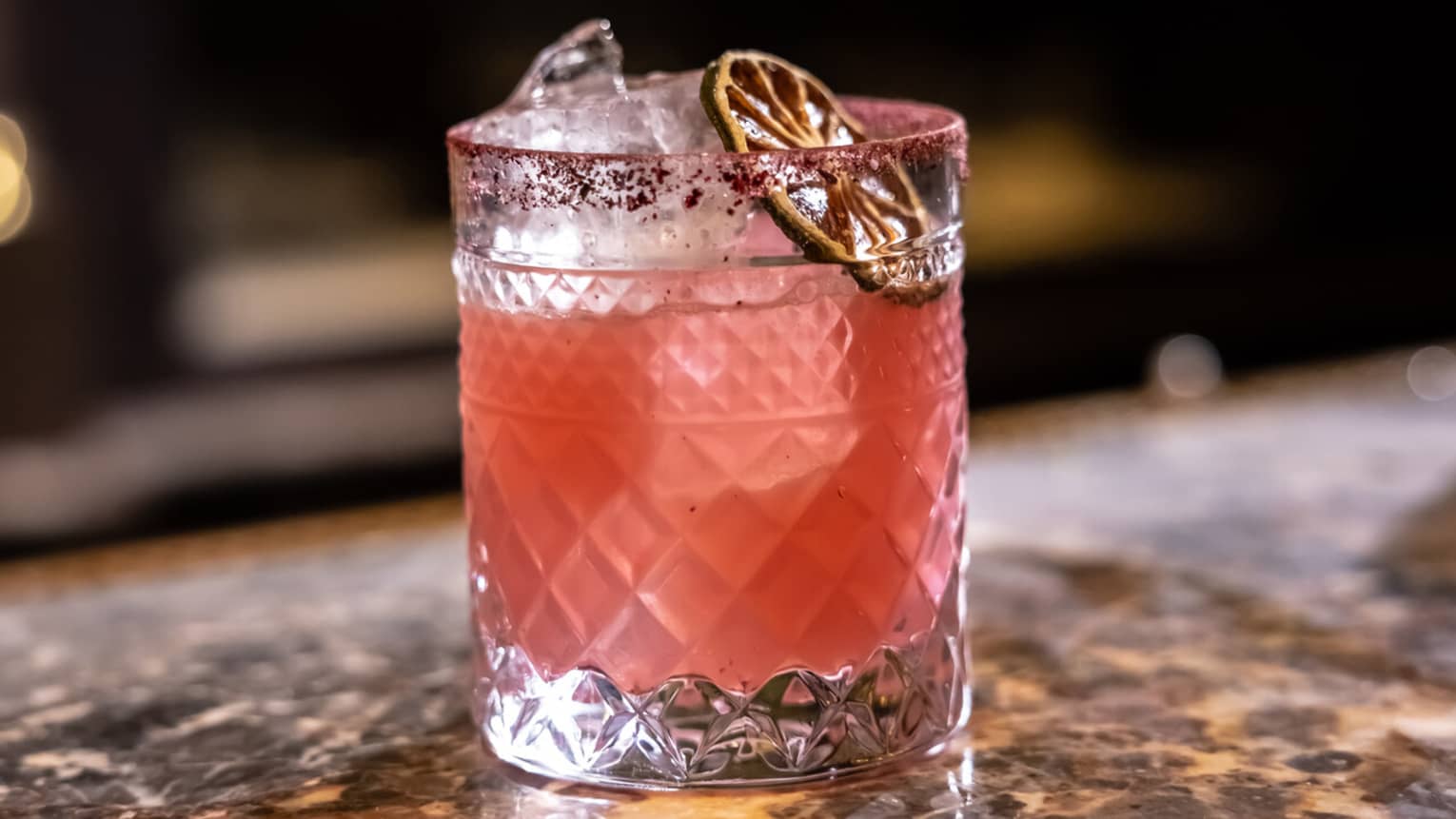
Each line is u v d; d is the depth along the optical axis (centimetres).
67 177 112
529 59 120
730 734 47
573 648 47
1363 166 143
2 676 55
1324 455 71
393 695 53
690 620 46
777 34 125
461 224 48
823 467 46
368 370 121
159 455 117
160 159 114
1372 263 146
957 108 130
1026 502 67
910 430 47
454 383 123
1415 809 46
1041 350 136
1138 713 51
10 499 114
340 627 58
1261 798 47
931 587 48
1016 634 56
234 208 116
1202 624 56
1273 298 143
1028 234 134
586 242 46
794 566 46
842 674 47
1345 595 58
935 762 49
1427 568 59
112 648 57
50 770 50
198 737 51
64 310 113
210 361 118
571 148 48
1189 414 80
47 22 109
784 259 46
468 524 50
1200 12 134
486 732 49
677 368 46
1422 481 67
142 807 48
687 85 49
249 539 69
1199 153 138
